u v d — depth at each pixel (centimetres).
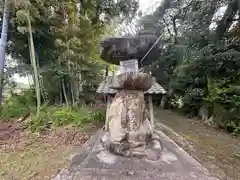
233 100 499
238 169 296
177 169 215
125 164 223
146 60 311
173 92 870
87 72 728
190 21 683
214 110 580
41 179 269
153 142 273
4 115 585
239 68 521
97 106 736
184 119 694
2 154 362
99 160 233
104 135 317
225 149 385
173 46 823
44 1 583
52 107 628
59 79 650
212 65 577
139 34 322
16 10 556
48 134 470
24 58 695
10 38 638
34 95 677
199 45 639
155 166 220
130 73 252
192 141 429
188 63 640
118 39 287
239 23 556
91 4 711
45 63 674
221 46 556
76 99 695
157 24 620
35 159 339
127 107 267
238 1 528
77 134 461
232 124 498
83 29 668
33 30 569
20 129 498
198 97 667
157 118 705
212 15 611
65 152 365
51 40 656
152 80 267
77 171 209
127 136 254
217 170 289
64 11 605
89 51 702
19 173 289
